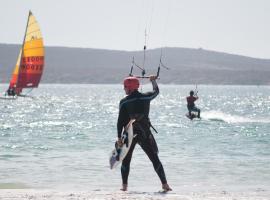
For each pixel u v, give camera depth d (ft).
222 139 233.14
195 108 371.97
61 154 176.96
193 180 125.39
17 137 240.73
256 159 165.17
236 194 95.81
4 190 103.81
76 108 578.66
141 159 159.74
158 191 103.24
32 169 142.61
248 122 353.31
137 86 101.86
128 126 99.66
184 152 184.24
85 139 230.48
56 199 88.99
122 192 99.09
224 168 144.66
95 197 90.99
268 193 97.09
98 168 144.46
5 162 157.28
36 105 642.63
